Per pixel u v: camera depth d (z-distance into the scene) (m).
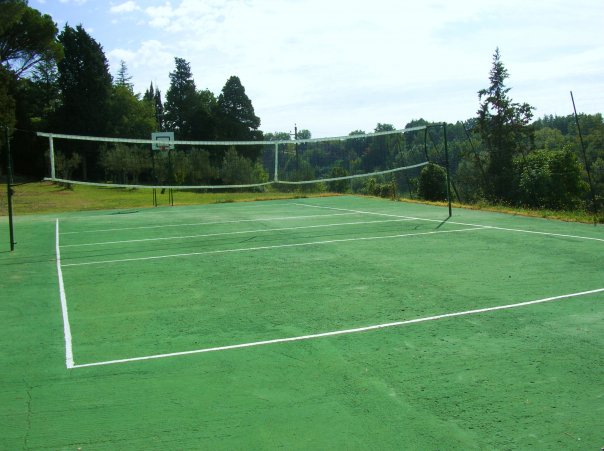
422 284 8.16
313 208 20.77
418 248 11.17
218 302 7.45
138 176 46.28
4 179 41.66
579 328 6.00
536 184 34.53
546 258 9.85
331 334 5.99
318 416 4.10
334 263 9.89
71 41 52.84
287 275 9.01
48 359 5.41
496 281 8.23
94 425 4.03
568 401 4.26
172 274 9.32
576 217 15.44
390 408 4.20
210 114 61.34
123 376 4.93
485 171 40.66
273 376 4.87
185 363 5.23
